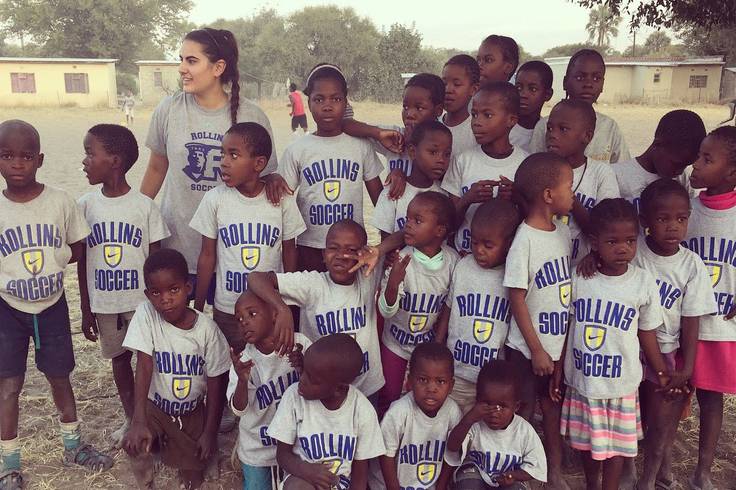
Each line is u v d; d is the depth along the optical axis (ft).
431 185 12.77
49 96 123.95
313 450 10.35
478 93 12.13
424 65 148.66
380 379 11.98
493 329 11.60
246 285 12.43
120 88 164.86
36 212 11.77
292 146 13.64
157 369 11.62
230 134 11.93
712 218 11.62
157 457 12.54
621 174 12.86
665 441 11.67
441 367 10.31
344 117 13.73
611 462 11.23
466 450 10.87
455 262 12.02
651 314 11.05
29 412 14.46
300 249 13.92
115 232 12.64
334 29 151.12
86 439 13.47
